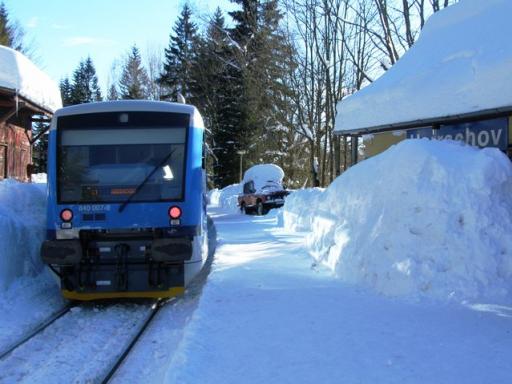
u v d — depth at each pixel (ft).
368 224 27.43
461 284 21.94
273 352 17.11
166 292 27.63
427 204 24.07
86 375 18.04
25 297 27.99
